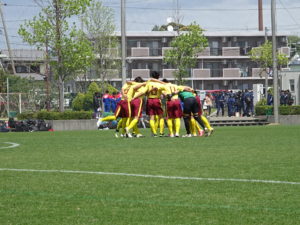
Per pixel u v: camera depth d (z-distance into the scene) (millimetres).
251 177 15773
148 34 143625
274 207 11547
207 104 81875
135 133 37406
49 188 14219
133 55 142500
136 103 36625
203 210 11344
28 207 11836
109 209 11555
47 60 78688
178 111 36594
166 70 143500
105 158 21781
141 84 36781
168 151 24750
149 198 12672
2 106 79625
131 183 14891
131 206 11828
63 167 18766
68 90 127250
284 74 102188
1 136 44469
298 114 77438
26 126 61188
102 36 109250
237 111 86125
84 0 75125
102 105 71188
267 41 134625
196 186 14250
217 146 27625
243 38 149125
